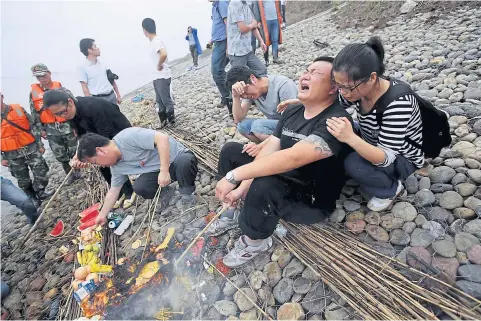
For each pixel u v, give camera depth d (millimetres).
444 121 1927
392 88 1782
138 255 2539
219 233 2480
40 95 3934
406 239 1952
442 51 4168
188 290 2119
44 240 3279
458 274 1693
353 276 1851
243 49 4215
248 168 1832
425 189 2217
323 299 1826
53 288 2545
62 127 4133
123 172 2744
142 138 2639
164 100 4973
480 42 3957
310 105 1911
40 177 4152
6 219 4500
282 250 2182
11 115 3771
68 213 3668
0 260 3230
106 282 2270
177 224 2754
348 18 8156
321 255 2012
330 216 2287
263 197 1846
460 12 5398
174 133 4652
